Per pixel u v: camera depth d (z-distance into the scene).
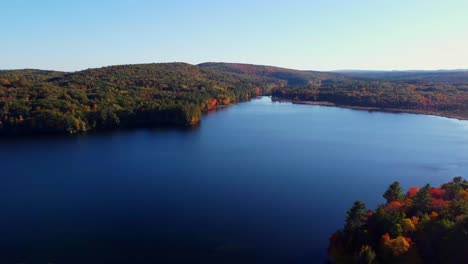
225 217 90.06
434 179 118.69
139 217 90.19
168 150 155.62
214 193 105.56
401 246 61.38
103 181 115.81
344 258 68.00
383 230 67.00
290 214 91.56
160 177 119.75
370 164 135.50
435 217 67.12
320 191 107.31
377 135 190.88
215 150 156.00
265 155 147.50
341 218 89.38
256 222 87.25
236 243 78.06
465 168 130.50
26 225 86.00
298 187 110.44
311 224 86.31
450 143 171.12
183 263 70.81
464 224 59.75
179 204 97.75
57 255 73.62
